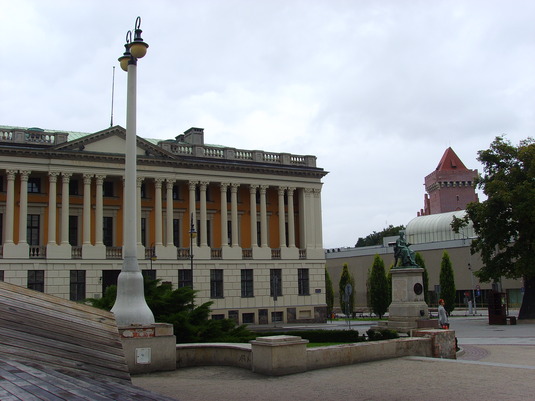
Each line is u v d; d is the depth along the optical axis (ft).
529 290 155.63
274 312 191.93
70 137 189.06
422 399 36.01
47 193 169.99
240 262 190.60
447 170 399.85
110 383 25.48
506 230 156.97
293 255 200.44
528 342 92.84
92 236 174.40
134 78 55.67
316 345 82.38
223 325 76.18
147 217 183.32
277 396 37.76
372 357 53.98
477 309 261.44
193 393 39.14
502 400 35.17
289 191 203.31
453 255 282.77
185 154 187.83
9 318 36.06
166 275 178.40
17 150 159.74
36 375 24.52
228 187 195.93
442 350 61.11
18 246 158.92
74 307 45.70
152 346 48.83
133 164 53.93
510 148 158.40
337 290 327.47
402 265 107.24
